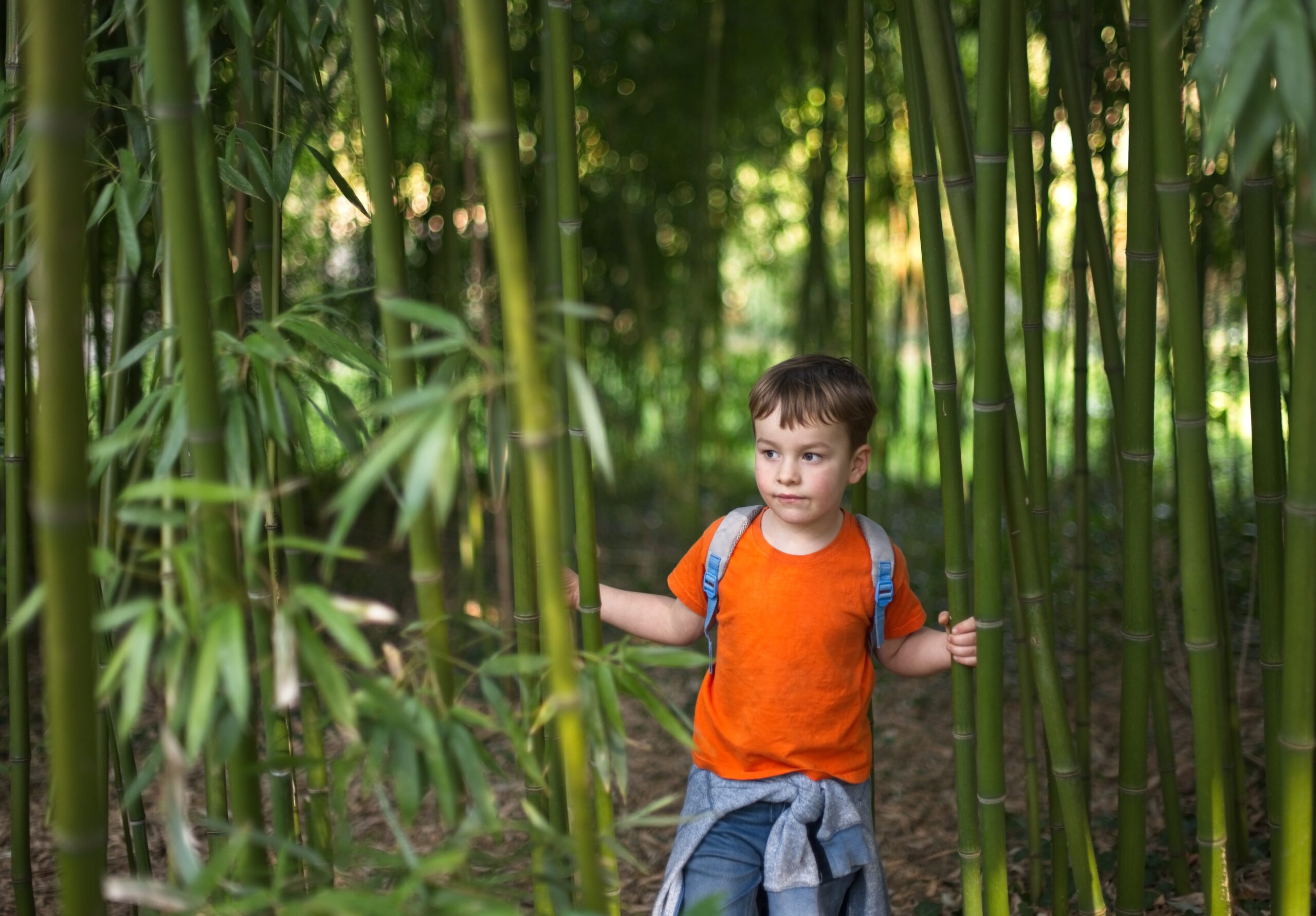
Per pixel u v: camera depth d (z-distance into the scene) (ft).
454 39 5.24
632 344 18.81
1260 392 4.86
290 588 3.68
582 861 3.26
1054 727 4.86
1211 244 10.74
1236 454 13.37
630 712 11.32
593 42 15.88
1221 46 3.24
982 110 4.22
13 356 5.16
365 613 3.13
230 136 4.37
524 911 6.22
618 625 5.43
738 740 5.00
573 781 3.21
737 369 21.45
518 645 4.20
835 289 19.11
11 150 4.58
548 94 6.07
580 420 4.66
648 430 20.68
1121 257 13.46
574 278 4.58
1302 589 3.93
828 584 4.96
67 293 2.90
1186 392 4.20
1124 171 11.74
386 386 4.56
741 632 5.00
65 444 2.93
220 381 3.63
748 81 16.89
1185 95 8.96
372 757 3.41
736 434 21.29
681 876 4.99
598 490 19.30
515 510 4.72
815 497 4.80
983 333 4.36
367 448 3.91
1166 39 3.92
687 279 18.48
